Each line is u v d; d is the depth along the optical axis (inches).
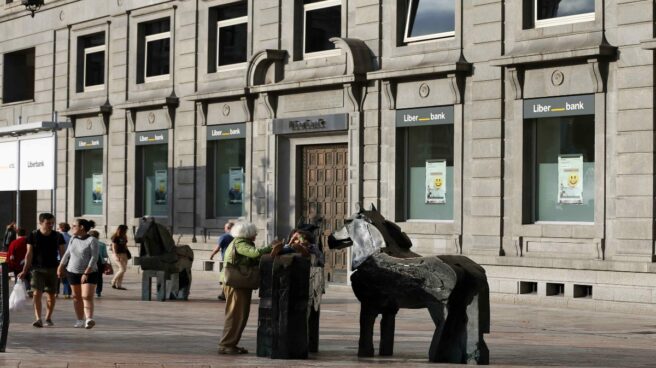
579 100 1104.2
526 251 1151.0
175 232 1616.6
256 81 1464.1
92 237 882.1
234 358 661.3
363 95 1325.0
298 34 1428.4
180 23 1614.2
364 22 1334.9
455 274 617.9
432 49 1252.5
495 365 621.0
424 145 1278.3
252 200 1482.5
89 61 1827.0
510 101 1170.6
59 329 868.0
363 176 1328.7
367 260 653.3
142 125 1684.3
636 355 692.7
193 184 1587.1
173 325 907.4
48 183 1358.3
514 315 1026.1
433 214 1268.5
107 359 643.5
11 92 2034.9
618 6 1074.1
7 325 690.2
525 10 1160.2
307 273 661.9
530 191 1163.3
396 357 668.1
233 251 689.6
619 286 1051.9
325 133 1385.3
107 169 1758.1
